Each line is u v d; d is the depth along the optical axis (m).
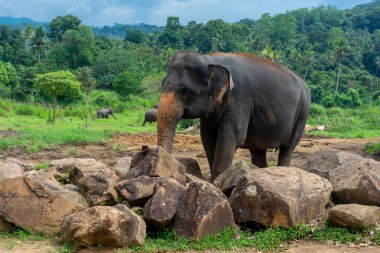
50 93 43.81
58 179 8.41
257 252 5.94
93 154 15.96
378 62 102.75
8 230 6.47
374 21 162.62
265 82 8.80
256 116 8.73
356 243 6.18
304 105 9.84
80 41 90.12
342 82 82.50
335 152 8.89
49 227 6.34
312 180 7.13
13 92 61.09
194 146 19.61
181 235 6.23
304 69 90.12
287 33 124.38
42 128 27.23
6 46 91.88
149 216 6.30
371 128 35.03
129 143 20.00
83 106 56.50
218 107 8.19
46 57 91.31
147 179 6.77
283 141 9.50
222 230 6.43
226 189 7.33
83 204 6.88
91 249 5.89
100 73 79.38
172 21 126.19
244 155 16.64
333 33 126.56
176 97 7.89
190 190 6.38
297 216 6.64
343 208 6.62
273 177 6.91
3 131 23.98
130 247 5.97
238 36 111.81
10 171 8.07
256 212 6.69
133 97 64.12
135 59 85.62
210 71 8.03
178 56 8.23
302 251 5.93
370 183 7.18
